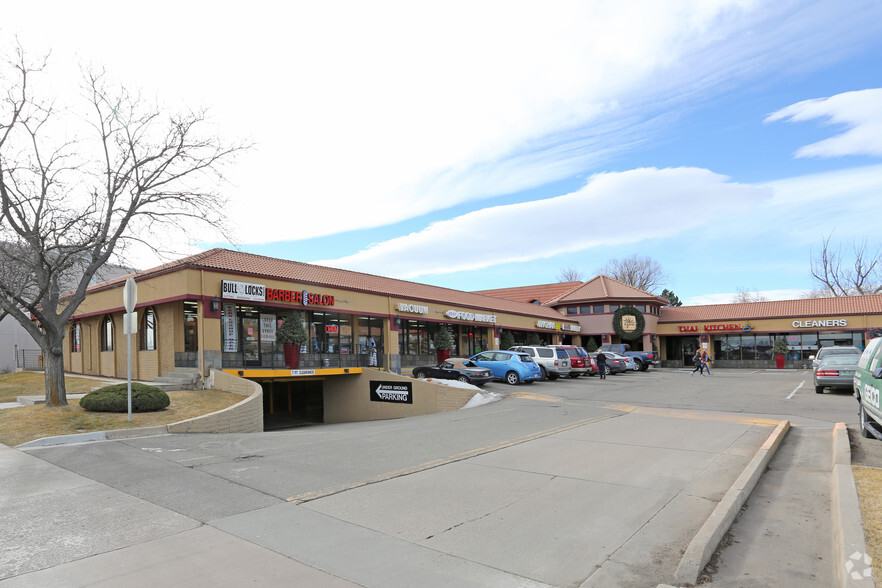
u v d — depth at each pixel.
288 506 6.15
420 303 28.56
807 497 6.66
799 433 11.41
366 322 26.33
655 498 6.52
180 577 4.31
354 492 6.73
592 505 6.25
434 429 12.27
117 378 21.62
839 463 7.84
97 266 14.00
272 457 8.86
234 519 5.70
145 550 4.86
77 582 4.21
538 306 44.19
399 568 4.52
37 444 9.77
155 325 20.16
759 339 43.06
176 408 13.69
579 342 45.50
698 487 7.01
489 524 5.60
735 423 12.88
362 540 5.13
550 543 5.11
